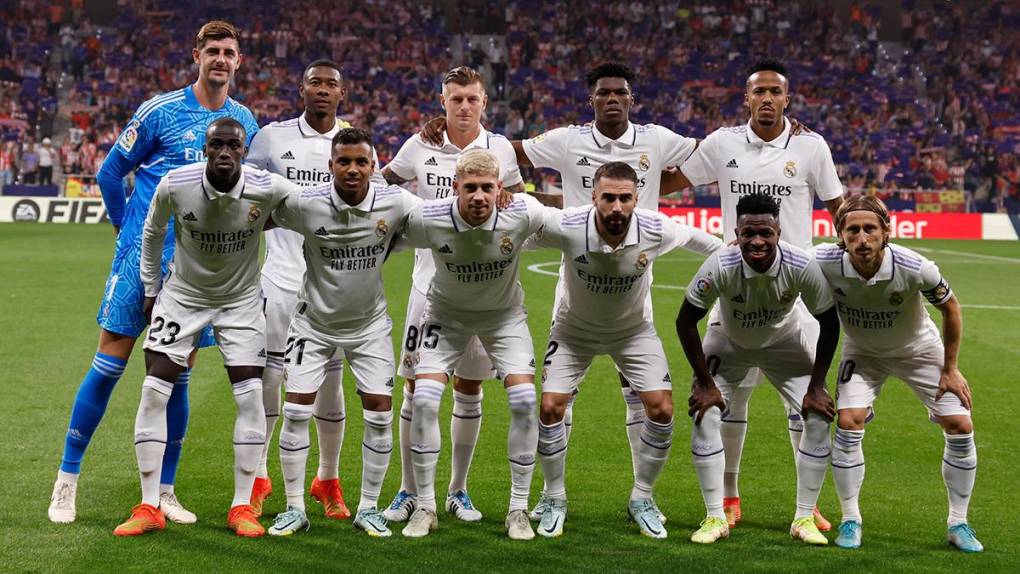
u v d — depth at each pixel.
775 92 5.81
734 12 35.50
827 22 35.31
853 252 4.85
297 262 5.78
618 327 5.28
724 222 6.11
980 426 7.44
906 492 5.93
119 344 5.31
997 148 30.56
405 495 5.51
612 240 5.00
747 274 4.96
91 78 32.41
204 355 9.78
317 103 5.70
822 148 5.98
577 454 6.68
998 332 11.59
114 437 6.78
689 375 9.26
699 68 33.91
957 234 26.38
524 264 18.64
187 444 6.68
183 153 5.49
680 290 15.01
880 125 31.62
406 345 5.66
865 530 5.24
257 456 5.07
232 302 5.11
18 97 31.22
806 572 4.56
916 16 35.59
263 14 34.59
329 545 4.85
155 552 4.66
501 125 32.03
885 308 5.02
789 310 5.15
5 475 5.87
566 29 35.03
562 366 5.30
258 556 4.64
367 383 5.09
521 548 4.86
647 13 35.50
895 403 8.21
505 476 6.21
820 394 5.05
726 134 6.05
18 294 13.23
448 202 5.00
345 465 6.37
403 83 32.88
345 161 4.81
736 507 5.48
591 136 5.98
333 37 34.16
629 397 5.61
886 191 27.41
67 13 34.31
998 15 35.66
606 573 4.50
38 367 8.92
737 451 5.47
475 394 5.52
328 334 5.11
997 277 17.23
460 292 5.14
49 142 27.86
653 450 5.16
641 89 33.00
